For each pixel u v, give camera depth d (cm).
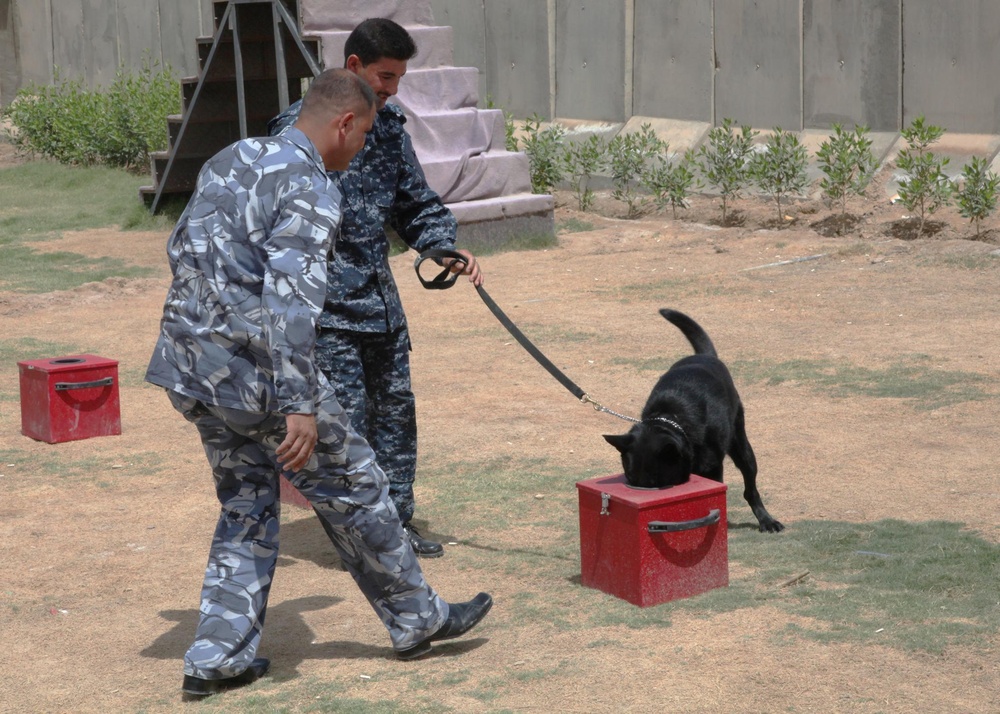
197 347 464
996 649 505
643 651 524
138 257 1859
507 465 849
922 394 973
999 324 1209
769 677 490
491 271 1709
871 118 1919
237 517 501
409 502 683
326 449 484
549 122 2467
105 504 798
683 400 655
